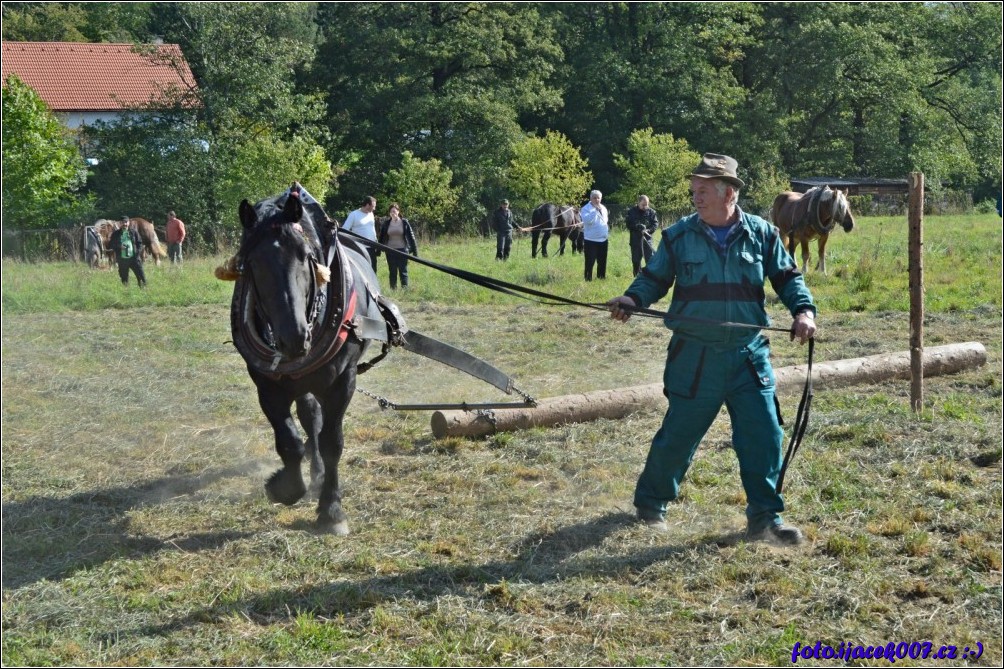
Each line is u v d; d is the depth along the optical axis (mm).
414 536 5602
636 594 4820
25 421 8180
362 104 43594
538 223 25156
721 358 5418
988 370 9727
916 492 6227
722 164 5352
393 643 4363
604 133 49219
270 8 36844
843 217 18312
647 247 18844
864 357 9445
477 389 9367
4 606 4684
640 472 6785
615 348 11508
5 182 29562
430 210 38531
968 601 4727
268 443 7566
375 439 7660
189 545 5473
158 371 10266
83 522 5844
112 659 4219
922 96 52531
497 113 44656
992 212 42781
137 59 51562
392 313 6203
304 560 5223
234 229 32656
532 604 4699
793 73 49781
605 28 51812
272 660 4215
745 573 5012
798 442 5656
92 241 23453
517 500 6215
